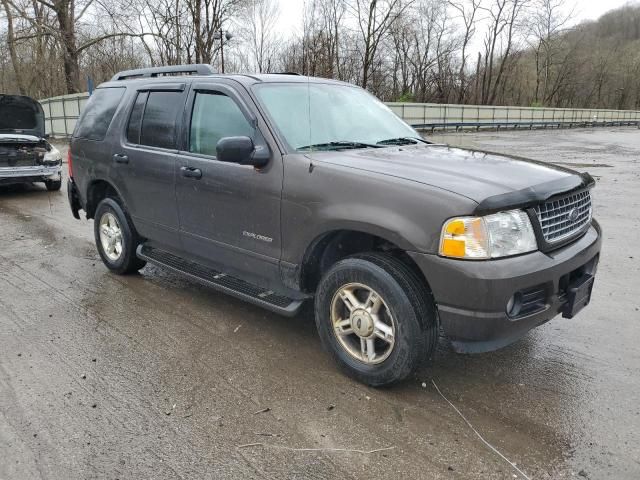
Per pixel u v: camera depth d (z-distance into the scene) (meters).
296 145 3.62
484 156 3.69
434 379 3.41
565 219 3.20
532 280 2.85
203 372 3.51
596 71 77.94
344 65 34.78
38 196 10.64
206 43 27.69
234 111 3.91
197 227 4.24
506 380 3.40
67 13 30.14
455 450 2.71
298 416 3.01
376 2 33.50
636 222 7.63
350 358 3.36
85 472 2.56
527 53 68.88
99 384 3.36
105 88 5.48
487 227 2.79
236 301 4.76
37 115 11.05
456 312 2.85
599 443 2.76
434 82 52.47
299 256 3.50
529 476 2.52
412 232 2.91
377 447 2.73
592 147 21.62
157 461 2.63
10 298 4.85
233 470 2.57
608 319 4.31
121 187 4.98
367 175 3.16
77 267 5.79
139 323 4.29
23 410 3.07
